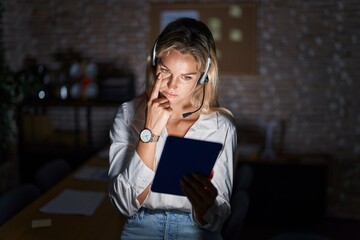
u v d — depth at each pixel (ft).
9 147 15.07
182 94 5.29
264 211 14.06
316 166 13.60
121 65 15.03
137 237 5.64
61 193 9.35
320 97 14.34
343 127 14.42
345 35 13.84
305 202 13.84
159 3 14.43
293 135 14.69
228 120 5.69
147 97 5.59
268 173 13.83
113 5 14.73
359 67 13.96
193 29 5.16
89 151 14.57
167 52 5.08
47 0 14.97
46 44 15.25
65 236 7.50
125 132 5.59
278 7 13.96
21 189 9.04
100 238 7.45
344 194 14.80
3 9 12.42
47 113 15.64
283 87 14.43
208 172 5.10
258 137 14.82
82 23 14.98
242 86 14.60
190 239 5.60
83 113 15.53
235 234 7.91
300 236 8.20
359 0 13.56
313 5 13.80
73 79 14.75
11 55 14.74
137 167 5.12
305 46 14.08
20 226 7.82
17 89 12.05
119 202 5.32
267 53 14.28
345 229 13.93
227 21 14.19
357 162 14.53
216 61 5.49
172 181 5.20
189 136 5.58
